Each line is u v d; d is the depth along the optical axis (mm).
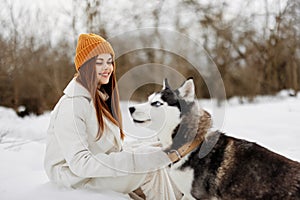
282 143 5059
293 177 2531
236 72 14016
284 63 13969
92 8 11664
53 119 2742
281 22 13789
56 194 2533
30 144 5324
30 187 2795
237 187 2703
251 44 14266
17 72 10828
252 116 7887
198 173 2840
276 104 9945
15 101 10781
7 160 4074
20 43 11242
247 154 2746
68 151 2549
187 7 13180
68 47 11930
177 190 3137
